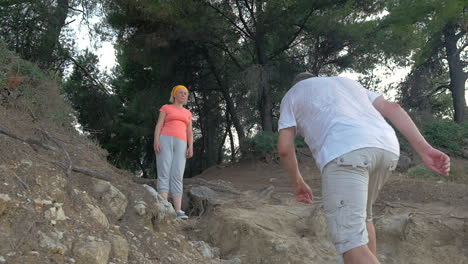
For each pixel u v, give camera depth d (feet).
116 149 78.69
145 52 57.93
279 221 16.99
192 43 59.93
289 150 9.48
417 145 9.15
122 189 14.84
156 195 15.85
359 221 8.45
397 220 17.07
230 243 15.80
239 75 57.36
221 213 17.38
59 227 11.03
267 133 53.06
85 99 68.49
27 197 11.22
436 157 8.86
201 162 81.30
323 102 9.37
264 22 55.83
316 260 14.74
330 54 61.67
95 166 15.57
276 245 15.03
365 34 57.67
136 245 12.93
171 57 59.62
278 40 60.34
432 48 71.26
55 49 52.95
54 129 18.06
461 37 69.41
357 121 8.90
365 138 8.64
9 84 18.25
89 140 20.34
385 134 8.89
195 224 17.34
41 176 12.35
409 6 60.23
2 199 10.41
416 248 15.89
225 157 90.84
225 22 56.39
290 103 9.76
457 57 68.59
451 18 60.08
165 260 12.90
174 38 55.98
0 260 9.14
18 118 16.21
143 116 69.51
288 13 54.70
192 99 75.51
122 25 55.98
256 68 54.54
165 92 64.39
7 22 48.52
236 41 60.44
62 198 12.21
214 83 69.97
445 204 19.34
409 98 73.15
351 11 55.93
